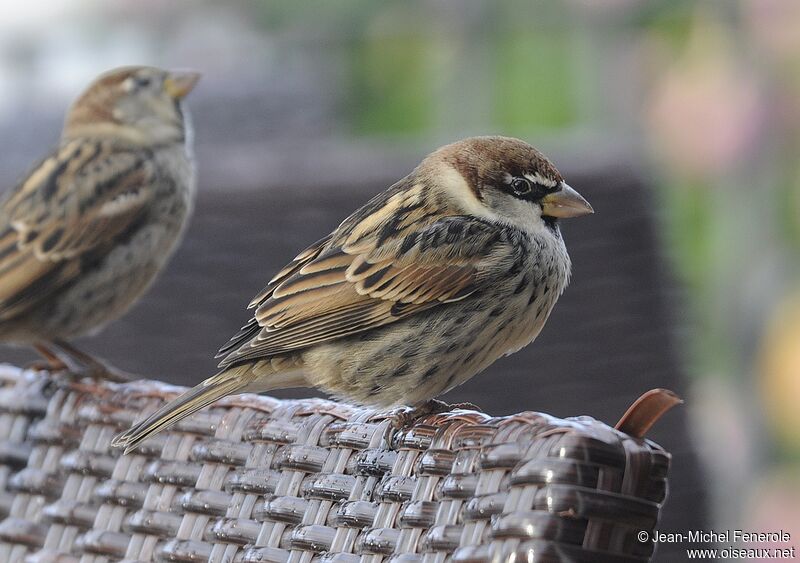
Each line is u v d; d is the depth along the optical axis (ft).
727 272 39.78
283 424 17.33
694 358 33.91
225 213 33.30
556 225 24.20
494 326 22.84
